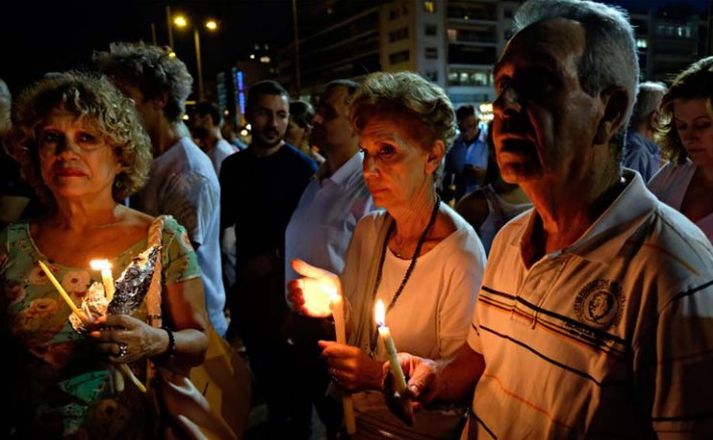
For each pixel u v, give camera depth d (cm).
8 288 159
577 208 101
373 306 169
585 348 94
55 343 153
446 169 709
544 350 100
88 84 160
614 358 91
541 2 101
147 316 156
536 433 101
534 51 92
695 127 209
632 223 94
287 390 315
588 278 96
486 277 126
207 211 271
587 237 97
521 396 106
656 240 90
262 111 339
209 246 279
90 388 151
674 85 217
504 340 113
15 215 275
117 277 159
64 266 160
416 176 155
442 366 138
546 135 91
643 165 353
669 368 85
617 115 95
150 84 269
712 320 83
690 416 83
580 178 98
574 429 95
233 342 453
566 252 99
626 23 95
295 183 345
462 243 155
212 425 161
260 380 329
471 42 6088
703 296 84
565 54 90
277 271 328
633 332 89
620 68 93
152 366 155
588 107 92
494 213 262
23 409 154
